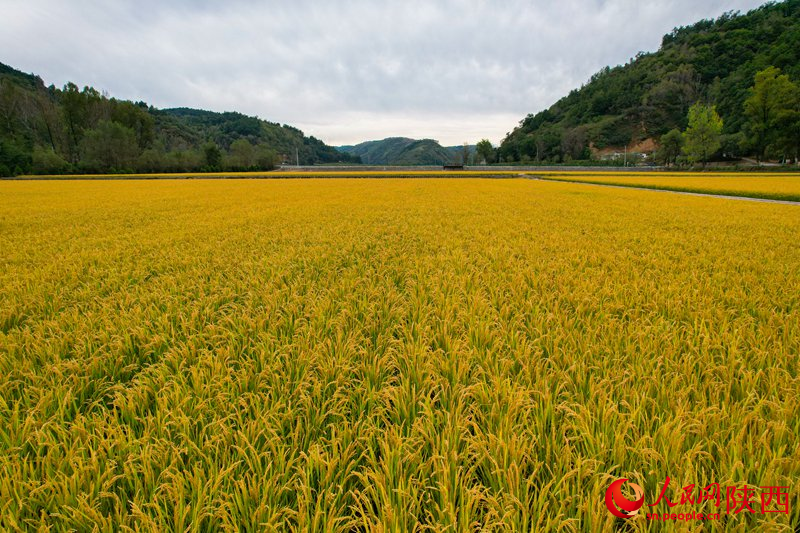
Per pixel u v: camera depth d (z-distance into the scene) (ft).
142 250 25.94
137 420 7.45
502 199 69.46
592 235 30.58
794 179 138.51
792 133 219.00
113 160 248.11
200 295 14.96
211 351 10.07
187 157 280.72
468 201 65.05
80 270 19.90
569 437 6.46
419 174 218.18
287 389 8.06
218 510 5.10
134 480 5.83
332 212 48.60
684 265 19.81
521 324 11.78
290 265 20.45
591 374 8.19
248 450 6.52
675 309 12.85
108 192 98.22
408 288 16.33
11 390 8.35
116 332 11.47
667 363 9.08
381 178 192.13
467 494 5.31
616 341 10.40
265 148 332.60
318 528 5.21
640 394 7.67
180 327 12.20
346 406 7.89
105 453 6.27
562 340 10.59
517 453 5.97
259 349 10.08
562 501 5.22
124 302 14.43
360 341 10.92
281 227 36.06
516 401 7.07
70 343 10.78
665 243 26.96
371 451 6.10
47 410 7.71
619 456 6.09
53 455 6.21
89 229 36.19
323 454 6.19
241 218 43.29
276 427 6.95
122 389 8.33
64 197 81.46
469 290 15.88
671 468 5.82
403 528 5.03
